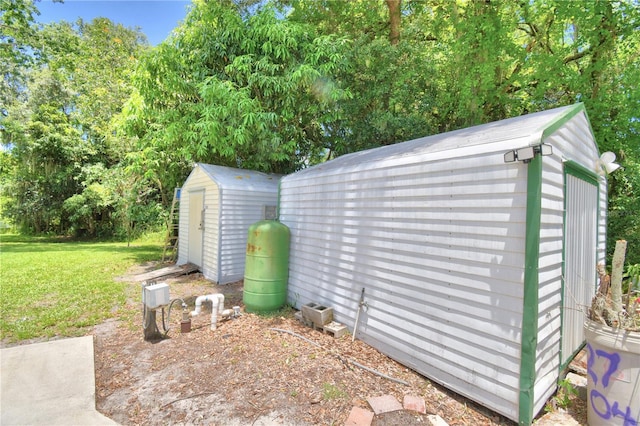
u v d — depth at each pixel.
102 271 8.03
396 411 2.46
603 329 2.22
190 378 2.99
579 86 6.79
